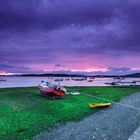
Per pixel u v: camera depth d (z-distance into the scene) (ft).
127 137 75.92
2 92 175.52
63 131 80.07
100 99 149.89
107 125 89.45
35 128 81.30
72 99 142.92
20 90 192.03
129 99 162.91
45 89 150.82
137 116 106.73
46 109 110.73
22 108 110.93
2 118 90.43
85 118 99.71
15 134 74.02
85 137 74.64
